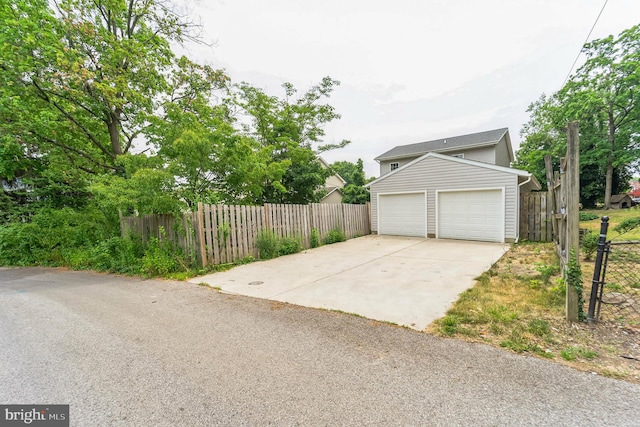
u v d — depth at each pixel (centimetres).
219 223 649
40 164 988
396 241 983
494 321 290
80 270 696
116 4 888
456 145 1947
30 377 220
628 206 1902
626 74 1595
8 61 756
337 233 1003
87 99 895
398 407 172
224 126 756
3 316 366
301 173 1203
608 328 266
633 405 167
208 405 181
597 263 281
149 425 164
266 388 196
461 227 974
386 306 354
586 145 1908
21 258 810
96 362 240
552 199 600
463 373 205
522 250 729
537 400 174
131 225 775
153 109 991
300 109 1282
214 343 270
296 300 393
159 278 567
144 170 623
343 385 197
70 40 805
